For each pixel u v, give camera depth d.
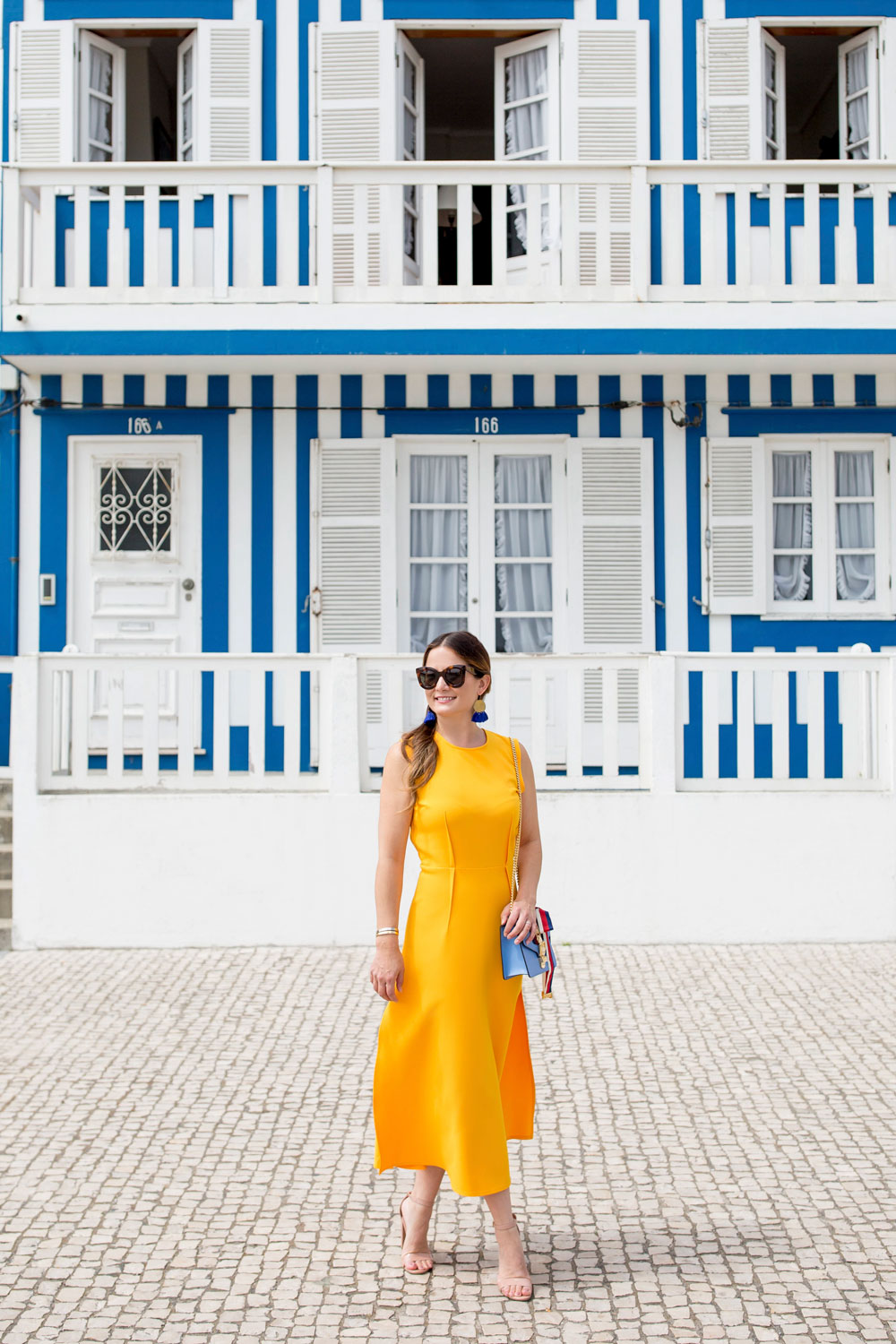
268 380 8.84
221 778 6.85
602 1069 4.78
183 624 8.88
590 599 8.87
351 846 6.69
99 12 9.01
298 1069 4.81
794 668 6.84
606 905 6.69
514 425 8.84
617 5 8.96
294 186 8.16
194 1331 2.91
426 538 8.95
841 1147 4.00
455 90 10.23
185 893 6.68
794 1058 4.88
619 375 8.83
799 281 8.20
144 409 8.85
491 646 8.93
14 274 8.04
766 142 9.16
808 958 6.38
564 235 8.08
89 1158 3.97
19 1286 3.13
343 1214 3.56
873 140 9.08
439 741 3.24
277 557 8.86
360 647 8.83
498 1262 3.24
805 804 6.69
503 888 3.14
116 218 8.11
